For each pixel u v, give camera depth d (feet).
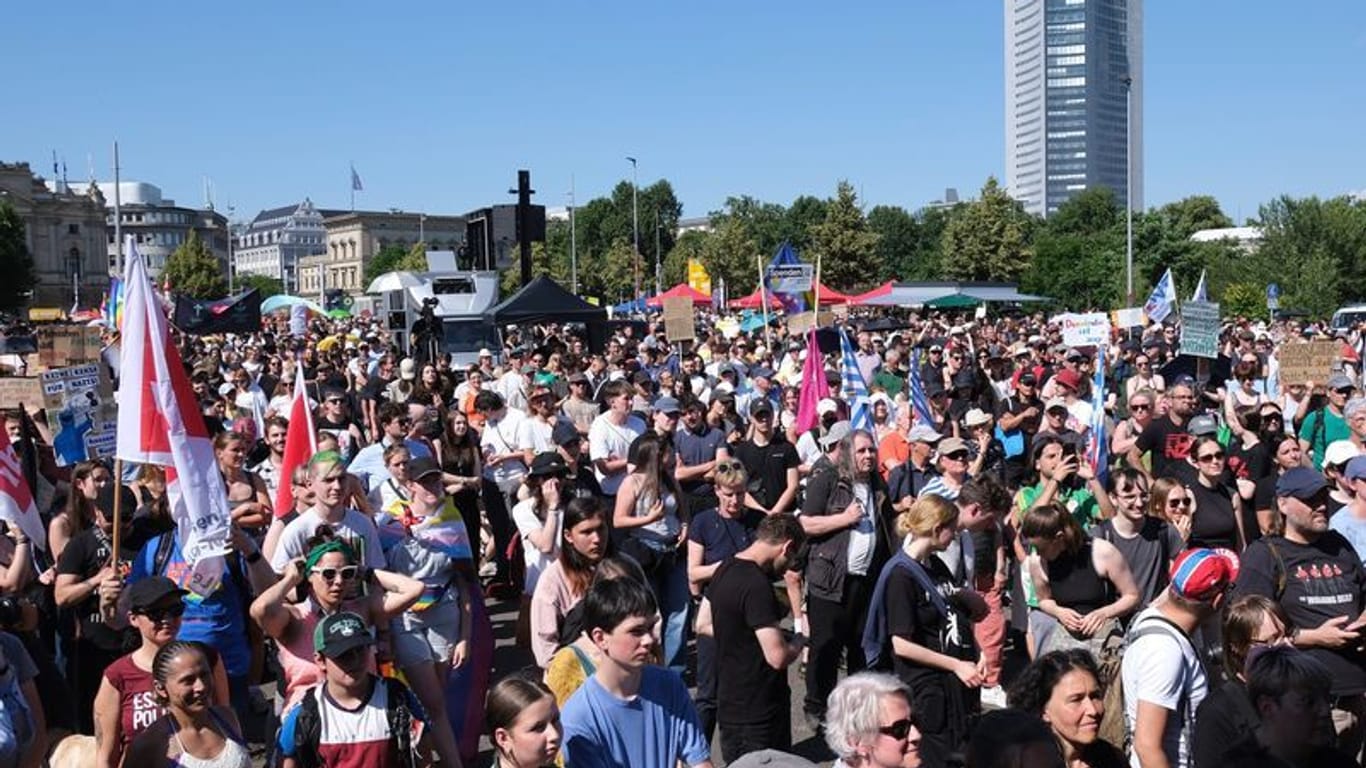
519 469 36.68
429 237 601.62
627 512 25.35
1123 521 21.43
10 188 451.53
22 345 67.97
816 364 39.29
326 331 138.62
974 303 166.40
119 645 21.25
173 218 628.69
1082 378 40.86
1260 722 13.42
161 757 15.47
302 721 15.31
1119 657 16.81
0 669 16.60
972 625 19.53
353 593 18.19
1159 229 203.92
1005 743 11.79
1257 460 29.32
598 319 73.92
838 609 24.49
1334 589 18.89
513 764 13.65
